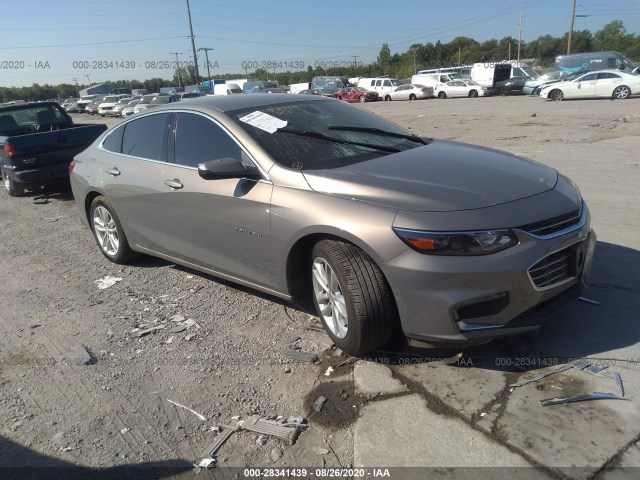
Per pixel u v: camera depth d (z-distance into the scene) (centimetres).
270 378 328
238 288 464
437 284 286
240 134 385
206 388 323
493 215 290
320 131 406
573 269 314
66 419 304
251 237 369
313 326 386
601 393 286
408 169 342
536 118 1770
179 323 408
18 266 573
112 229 535
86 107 4794
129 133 498
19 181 866
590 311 371
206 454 268
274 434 277
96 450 277
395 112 2580
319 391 311
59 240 665
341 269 314
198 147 415
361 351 327
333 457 261
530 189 320
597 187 723
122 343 384
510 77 3719
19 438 290
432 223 288
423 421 277
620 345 329
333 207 320
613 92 2462
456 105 2855
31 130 1033
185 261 447
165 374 341
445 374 314
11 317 441
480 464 246
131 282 498
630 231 529
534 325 296
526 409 279
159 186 439
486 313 291
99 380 340
